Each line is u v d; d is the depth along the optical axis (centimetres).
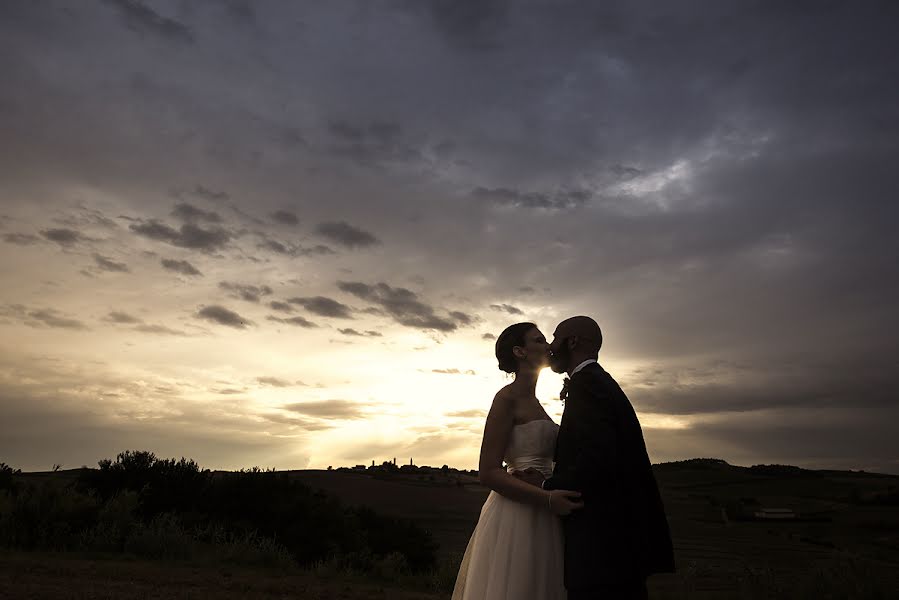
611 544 393
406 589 1274
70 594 817
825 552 4962
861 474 13838
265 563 1406
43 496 1443
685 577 1203
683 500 11012
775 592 1080
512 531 446
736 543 5900
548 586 436
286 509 1797
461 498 7744
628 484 398
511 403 459
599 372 426
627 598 393
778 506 10200
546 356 464
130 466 1898
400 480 10000
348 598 1034
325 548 1689
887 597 1004
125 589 891
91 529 1402
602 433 400
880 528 7738
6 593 799
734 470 14488
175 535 1395
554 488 408
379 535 2192
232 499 1858
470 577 453
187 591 924
